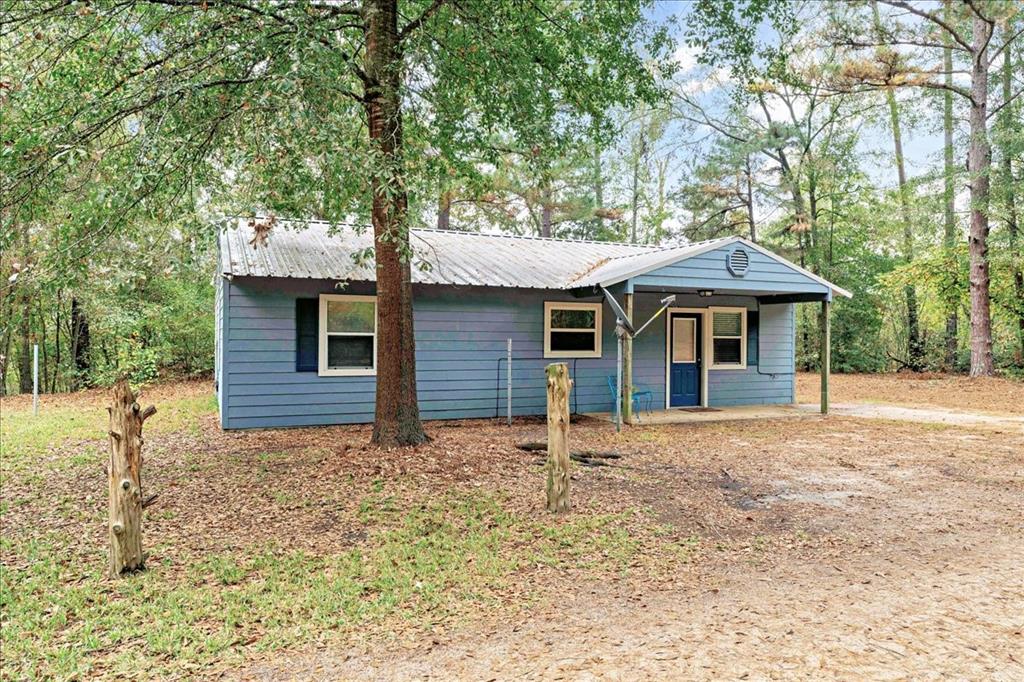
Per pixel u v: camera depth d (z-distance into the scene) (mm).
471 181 9156
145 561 4277
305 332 10047
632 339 11883
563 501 5402
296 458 7348
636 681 2756
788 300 13047
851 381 19125
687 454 8203
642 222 31750
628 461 7699
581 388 12211
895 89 19797
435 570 4141
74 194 6098
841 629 3287
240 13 6000
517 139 8047
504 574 4082
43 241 6449
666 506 5684
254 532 4871
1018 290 18266
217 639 3209
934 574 4098
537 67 8203
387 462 6797
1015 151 16281
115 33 6016
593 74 8586
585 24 8062
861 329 22562
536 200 23016
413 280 10273
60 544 4680
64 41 5816
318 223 12180
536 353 11805
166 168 5359
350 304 10383
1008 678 2773
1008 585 3902
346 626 3359
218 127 5645
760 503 5855
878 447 8758
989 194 17094
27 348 17906
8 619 3480
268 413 9844
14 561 4363
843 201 22750
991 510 5629
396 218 6031
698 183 24547
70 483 6504
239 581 3980
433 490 5938
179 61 5926
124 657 3045
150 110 5637
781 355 14023
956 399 14727
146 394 15438
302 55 4949
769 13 8141
